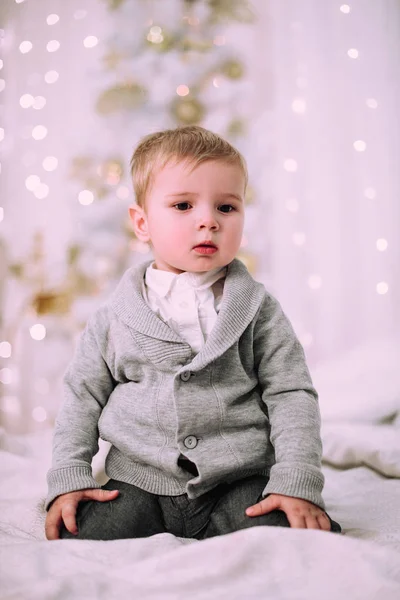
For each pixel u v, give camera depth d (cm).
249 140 254
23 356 242
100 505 92
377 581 63
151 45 250
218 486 97
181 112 250
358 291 257
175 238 102
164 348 99
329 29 257
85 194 239
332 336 256
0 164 245
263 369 104
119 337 103
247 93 255
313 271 258
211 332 98
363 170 257
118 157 249
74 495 92
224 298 103
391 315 255
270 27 264
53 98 250
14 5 250
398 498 115
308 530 72
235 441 95
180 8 256
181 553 69
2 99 247
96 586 64
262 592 64
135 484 96
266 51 265
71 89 251
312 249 258
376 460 134
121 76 249
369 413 155
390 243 256
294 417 96
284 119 259
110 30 251
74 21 252
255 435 98
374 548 69
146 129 249
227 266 110
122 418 99
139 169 110
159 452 95
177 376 95
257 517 87
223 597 63
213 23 258
